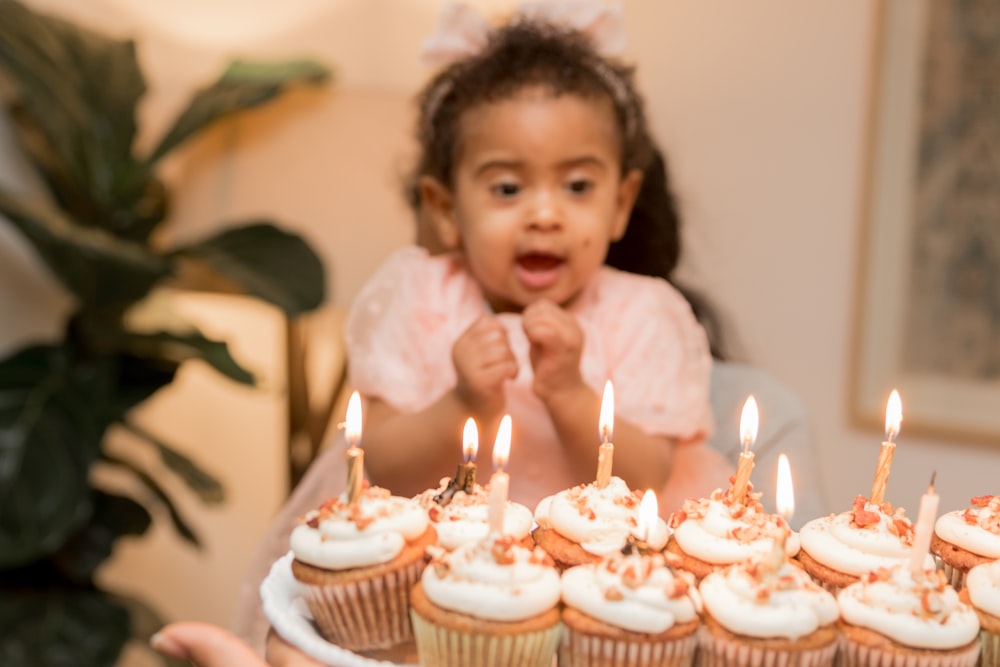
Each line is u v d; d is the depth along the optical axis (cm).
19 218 171
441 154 146
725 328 200
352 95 171
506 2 211
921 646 81
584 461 131
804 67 195
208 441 241
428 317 145
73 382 185
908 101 186
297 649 87
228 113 168
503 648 82
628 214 155
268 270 171
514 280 138
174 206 190
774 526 95
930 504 83
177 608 241
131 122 188
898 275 191
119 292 182
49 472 170
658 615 81
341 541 89
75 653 176
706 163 203
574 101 134
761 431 153
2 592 185
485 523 95
